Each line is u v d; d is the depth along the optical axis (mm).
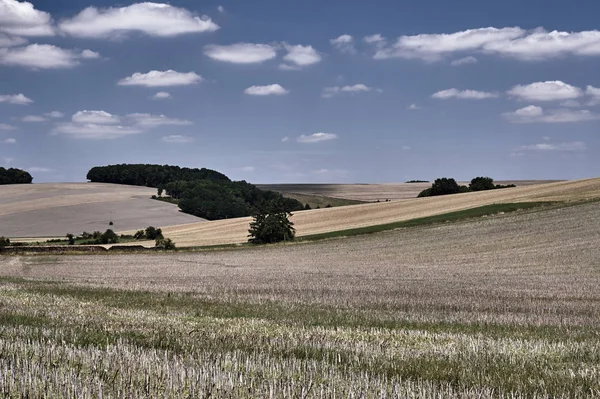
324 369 9930
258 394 8164
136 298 24969
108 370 9359
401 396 8344
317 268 47688
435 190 140625
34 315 17797
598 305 23344
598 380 10055
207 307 21781
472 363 11344
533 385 9609
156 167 173625
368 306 22766
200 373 8938
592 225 59000
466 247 57094
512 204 78000
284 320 18109
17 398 7914
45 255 70812
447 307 22594
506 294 27188
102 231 108812
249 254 66812
